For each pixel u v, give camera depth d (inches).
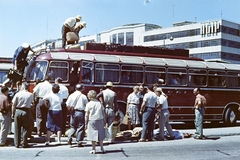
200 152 410.9
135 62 633.0
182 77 676.7
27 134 428.1
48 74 564.1
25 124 425.1
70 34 661.9
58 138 447.2
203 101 527.5
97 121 391.9
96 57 604.4
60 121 447.2
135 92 559.8
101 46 642.2
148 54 675.4
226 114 727.7
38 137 488.7
